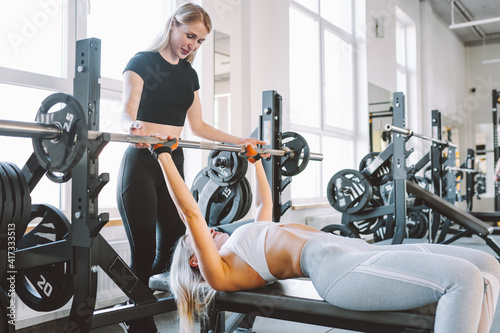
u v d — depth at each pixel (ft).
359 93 20.12
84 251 4.73
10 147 8.12
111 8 9.89
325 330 7.76
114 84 9.63
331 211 17.51
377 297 4.30
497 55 34.96
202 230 5.04
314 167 17.57
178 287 5.49
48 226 5.88
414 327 4.22
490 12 30.22
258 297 5.13
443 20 30.96
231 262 5.32
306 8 16.66
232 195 8.13
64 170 4.58
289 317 5.05
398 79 26.84
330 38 19.22
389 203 13.82
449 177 18.22
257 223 5.61
